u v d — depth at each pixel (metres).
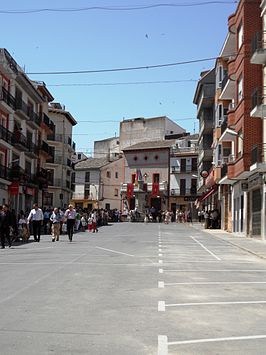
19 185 46.97
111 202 95.06
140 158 88.94
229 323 8.15
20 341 6.81
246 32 32.44
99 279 12.91
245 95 32.03
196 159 83.19
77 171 95.44
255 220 33.06
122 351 6.38
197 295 10.75
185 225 59.53
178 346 6.67
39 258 18.38
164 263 17.25
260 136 31.69
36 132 56.59
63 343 6.73
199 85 61.56
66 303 9.58
